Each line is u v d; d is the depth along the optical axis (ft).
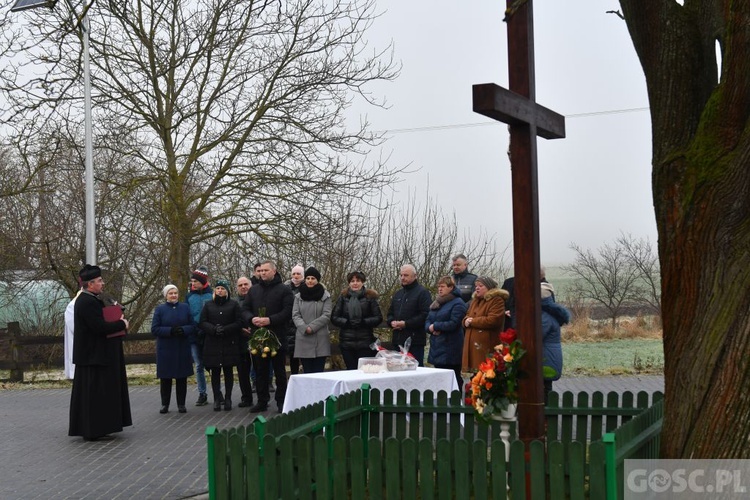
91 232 62.23
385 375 32.24
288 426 21.25
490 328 34.96
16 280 76.23
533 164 19.97
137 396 52.70
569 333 81.25
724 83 19.17
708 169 19.10
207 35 68.85
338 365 59.00
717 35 20.22
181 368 44.65
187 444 36.17
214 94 70.64
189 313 45.29
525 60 19.88
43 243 69.00
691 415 18.57
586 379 54.49
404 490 18.58
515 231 20.08
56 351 68.18
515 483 17.81
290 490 18.94
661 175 19.86
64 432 40.24
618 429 17.72
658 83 20.79
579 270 92.22
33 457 34.40
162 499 26.91
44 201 77.25
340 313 43.34
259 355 42.80
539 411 20.13
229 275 70.85
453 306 38.60
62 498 27.45
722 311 18.38
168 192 69.92
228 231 69.77
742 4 18.74
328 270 66.69
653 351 68.80
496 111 18.11
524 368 20.22
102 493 27.96
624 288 90.84
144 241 71.67
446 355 38.55
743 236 18.48
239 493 18.86
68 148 65.62
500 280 68.44
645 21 21.09
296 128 70.33
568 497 18.26
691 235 19.06
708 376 18.35
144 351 71.41
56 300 74.84
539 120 20.38
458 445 18.25
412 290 41.75
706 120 19.53
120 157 72.28
